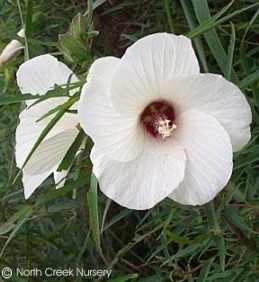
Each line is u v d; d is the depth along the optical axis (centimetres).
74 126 31
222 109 28
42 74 31
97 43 53
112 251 56
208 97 28
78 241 57
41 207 46
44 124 31
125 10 52
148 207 29
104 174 28
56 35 56
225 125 28
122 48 52
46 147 31
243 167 36
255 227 39
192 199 29
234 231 36
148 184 29
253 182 41
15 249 57
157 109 30
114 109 28
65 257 58
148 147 30
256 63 47
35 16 52
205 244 38
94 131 28
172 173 29
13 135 55
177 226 44
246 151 36
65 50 34
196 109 29
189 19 36
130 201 29
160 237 43
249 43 46
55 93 29
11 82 53
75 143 30
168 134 29
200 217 38
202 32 30
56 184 33
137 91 28
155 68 27
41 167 32
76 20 34
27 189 32
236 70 48
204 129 29
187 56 27
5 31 45
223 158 28
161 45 27
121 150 28
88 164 36
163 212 38
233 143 28
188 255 46
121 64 27
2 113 56
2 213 55
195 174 29
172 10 50
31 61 31
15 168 53
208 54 49
